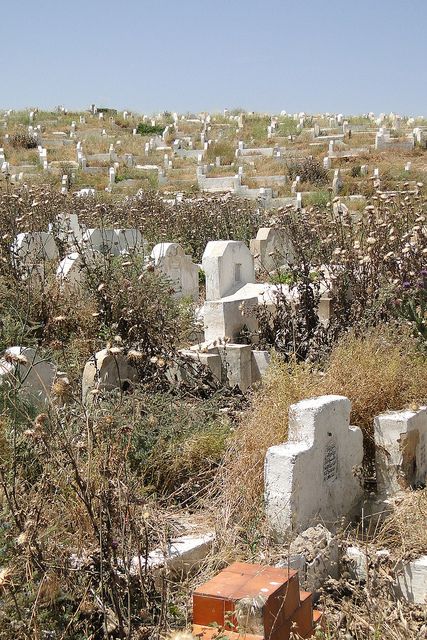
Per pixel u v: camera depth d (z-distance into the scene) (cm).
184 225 1756
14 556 389
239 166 3812
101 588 388
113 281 905
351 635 414
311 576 461
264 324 882
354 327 762
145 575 412
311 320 859
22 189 1786
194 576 456
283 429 563
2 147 4272
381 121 5166
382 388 629
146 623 396
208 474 572
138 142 4631
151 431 574
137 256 1073
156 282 905
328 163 3619
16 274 941
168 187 3388
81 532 425
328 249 1046
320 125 5034
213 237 1761
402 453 568
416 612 449
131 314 802
